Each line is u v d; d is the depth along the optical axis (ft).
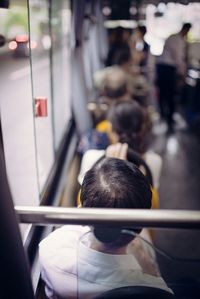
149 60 18.08
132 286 3.09
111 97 9.16
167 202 11.75
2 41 4.99
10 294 2.54
